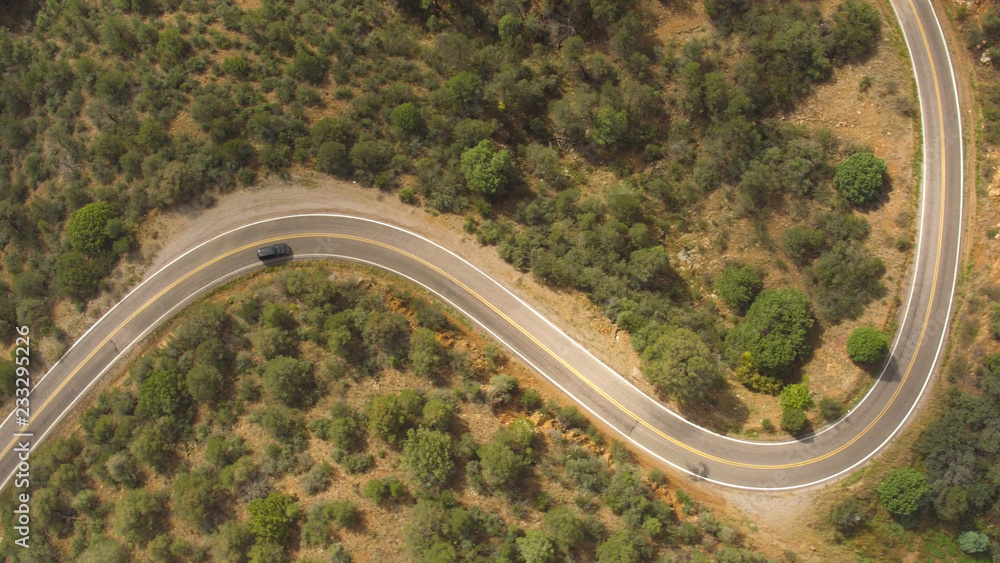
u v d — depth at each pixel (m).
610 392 65.00
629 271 68.44
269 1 76.81
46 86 75.50
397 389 62.38
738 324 67.88
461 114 74.06
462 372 63.16
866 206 67.06
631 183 73.88
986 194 64.19
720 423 64.06
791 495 61.81
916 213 65.69
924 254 64.69
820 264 66.12
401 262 69.44
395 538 57.44
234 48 75.88
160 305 69.56
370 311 65.75
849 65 69.81
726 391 65.56
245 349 64.81
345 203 71.25
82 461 64.44
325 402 62.06
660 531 58.44
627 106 74.19
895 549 60.72
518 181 73.69
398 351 63.12
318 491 59.03
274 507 57.47
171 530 60.25
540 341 66.62
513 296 68.06
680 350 60.28
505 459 56.91
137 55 75.50
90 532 62.22
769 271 68.25
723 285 68.25
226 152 70.88
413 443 57.97
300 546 57.75
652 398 64.75
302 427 61.44
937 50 67.94
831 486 61.66
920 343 63.16
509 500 58.56
